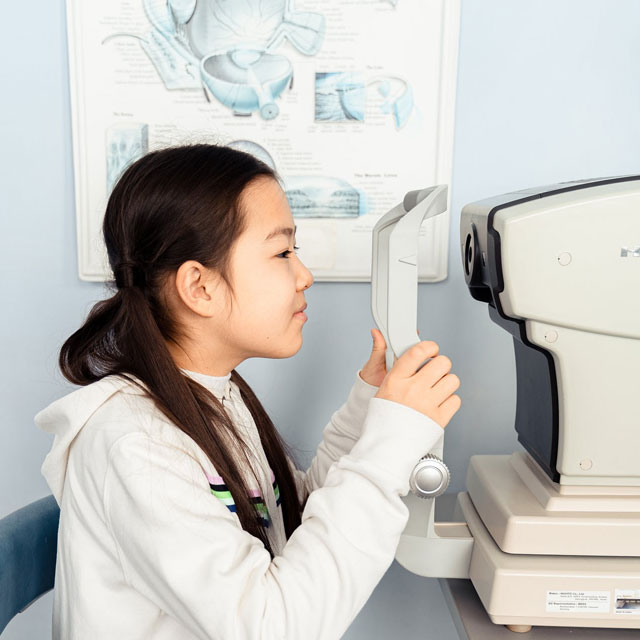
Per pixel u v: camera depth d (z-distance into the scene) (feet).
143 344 2.63
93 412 2.56
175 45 3.87
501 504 2.84
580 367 2.67
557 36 3.88
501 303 2.68
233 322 2.67
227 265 2.61
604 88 3.92
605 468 2.75
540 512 2.76
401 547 2.93
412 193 2.86
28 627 4.32
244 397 3.27
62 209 4.07
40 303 4.15
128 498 2.35
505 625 2.74
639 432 2.72
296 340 2.82
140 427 2.46
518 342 3.25
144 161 2.77
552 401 2.78
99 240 4.02
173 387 2.60
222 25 3.85
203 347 2.79
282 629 2.22
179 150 2.77
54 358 4.18
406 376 2.56
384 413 2.50
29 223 4.08
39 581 2.95
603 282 2.56
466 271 3.11
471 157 3.99
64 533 2.60
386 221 2.94
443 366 2.57
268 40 3.87
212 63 3.89
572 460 2.75
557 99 3.93
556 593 2.62
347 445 3.20
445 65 3.85
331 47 3.87
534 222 2.52
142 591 2.40
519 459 3.28
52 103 3.98
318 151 3.97
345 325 4.15
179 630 2.58
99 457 2.45
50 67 3.95
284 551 2.43
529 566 2.65
